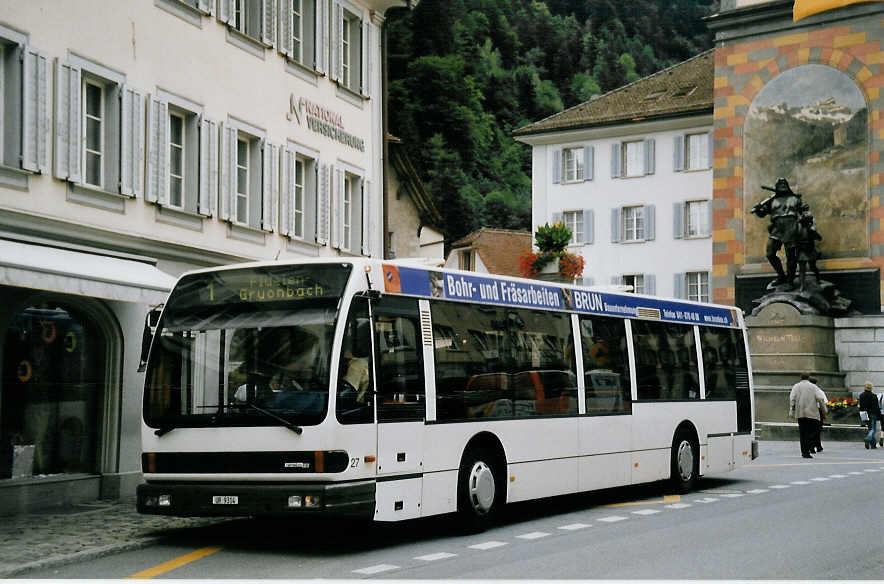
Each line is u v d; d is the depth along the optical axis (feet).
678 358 56.03
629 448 50.67
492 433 41.29
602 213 176.86
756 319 129.18
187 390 36.01
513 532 40.34
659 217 172.14
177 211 58.03
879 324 128.16
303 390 34.40
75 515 45.29
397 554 34.78
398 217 137.28
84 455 51.70
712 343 59.57
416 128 285.23
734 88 139.74
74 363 51.16
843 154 132.67
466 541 37.93
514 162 309.83
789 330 126.93
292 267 35.99
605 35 375.04
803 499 51.75
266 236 67.26
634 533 39.60
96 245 51.60
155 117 56.39
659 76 182.91
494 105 326.24
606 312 50.37
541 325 45.50
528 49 359.46
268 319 35.65
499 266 227.81
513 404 42.88
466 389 40.22
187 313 36.94
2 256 39.42
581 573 30.53
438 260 41.32
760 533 39.19
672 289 170.60
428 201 139.74
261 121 66.80
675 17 395.96
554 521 43.78
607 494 55.88
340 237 76.64
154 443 36.09
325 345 34.60
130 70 54.49
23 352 48.21
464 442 39.70
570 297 47.91
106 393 52.49
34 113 47.55
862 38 131.75
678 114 168.55
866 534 38.81
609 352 50.16
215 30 62.18
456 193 277.85
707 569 31.09
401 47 291.58
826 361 127.54
